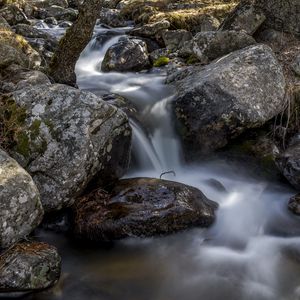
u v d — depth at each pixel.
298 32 8.93
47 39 10.58
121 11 16.72
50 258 4.06
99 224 4.74
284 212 5.48
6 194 4.17
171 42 10.92
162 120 6.92
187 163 6.70
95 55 11.65
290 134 6.73
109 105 5.37
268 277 4.39
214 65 7.42
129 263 4.55
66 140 4.96
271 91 6.71
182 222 4.90
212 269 4.51
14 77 6.83
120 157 5.57
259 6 9.14
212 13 13.05
